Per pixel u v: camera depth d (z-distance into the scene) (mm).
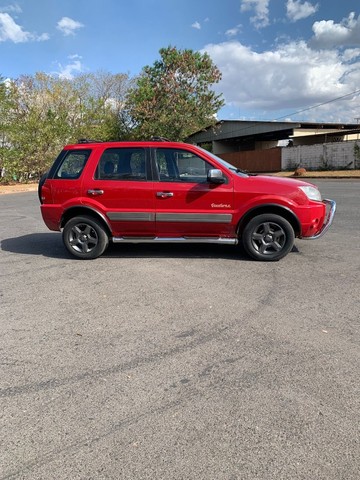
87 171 5969
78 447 2205
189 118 34625
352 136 38062
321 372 2885
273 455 2111
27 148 27469
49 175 6156
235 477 1972
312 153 30609
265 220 5707
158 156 5875
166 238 5965
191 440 2236
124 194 5840
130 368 3008
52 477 2000
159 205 5789
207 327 3674
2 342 3463
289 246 5727
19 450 2191
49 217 6168
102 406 2561
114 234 6082
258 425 2346
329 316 3844
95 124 37000
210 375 2887
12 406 2576
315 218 5652
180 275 5254
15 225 9945
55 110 33156
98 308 4188
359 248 6477
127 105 38750
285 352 3186
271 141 46188
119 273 5418
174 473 2006
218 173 5496
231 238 5867
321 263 5652
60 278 5254
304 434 2264
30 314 4062
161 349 3285
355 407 2494
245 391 2682
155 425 2367
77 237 6164
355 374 2854
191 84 35719
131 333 3588
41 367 3047
